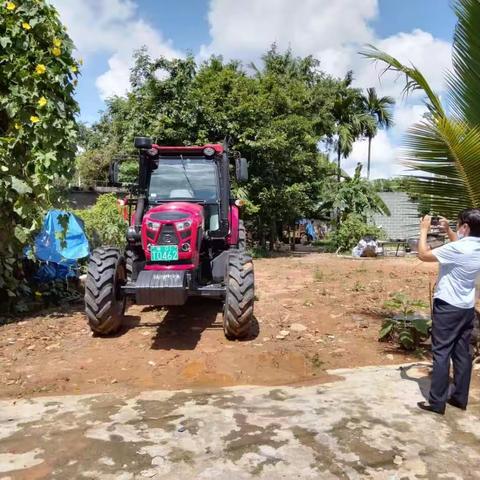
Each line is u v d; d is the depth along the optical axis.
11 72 6.32
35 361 5.29
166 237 5.64
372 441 3.60
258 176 17.88
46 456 3.36
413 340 5.80
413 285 10.06
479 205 5.14
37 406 4.20
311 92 25.30
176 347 5.69
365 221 22.59
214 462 3.28
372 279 10.83
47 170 6.55
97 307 5.81
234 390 4.56
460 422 3.96
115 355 5.43
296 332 6.36
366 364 5.39
